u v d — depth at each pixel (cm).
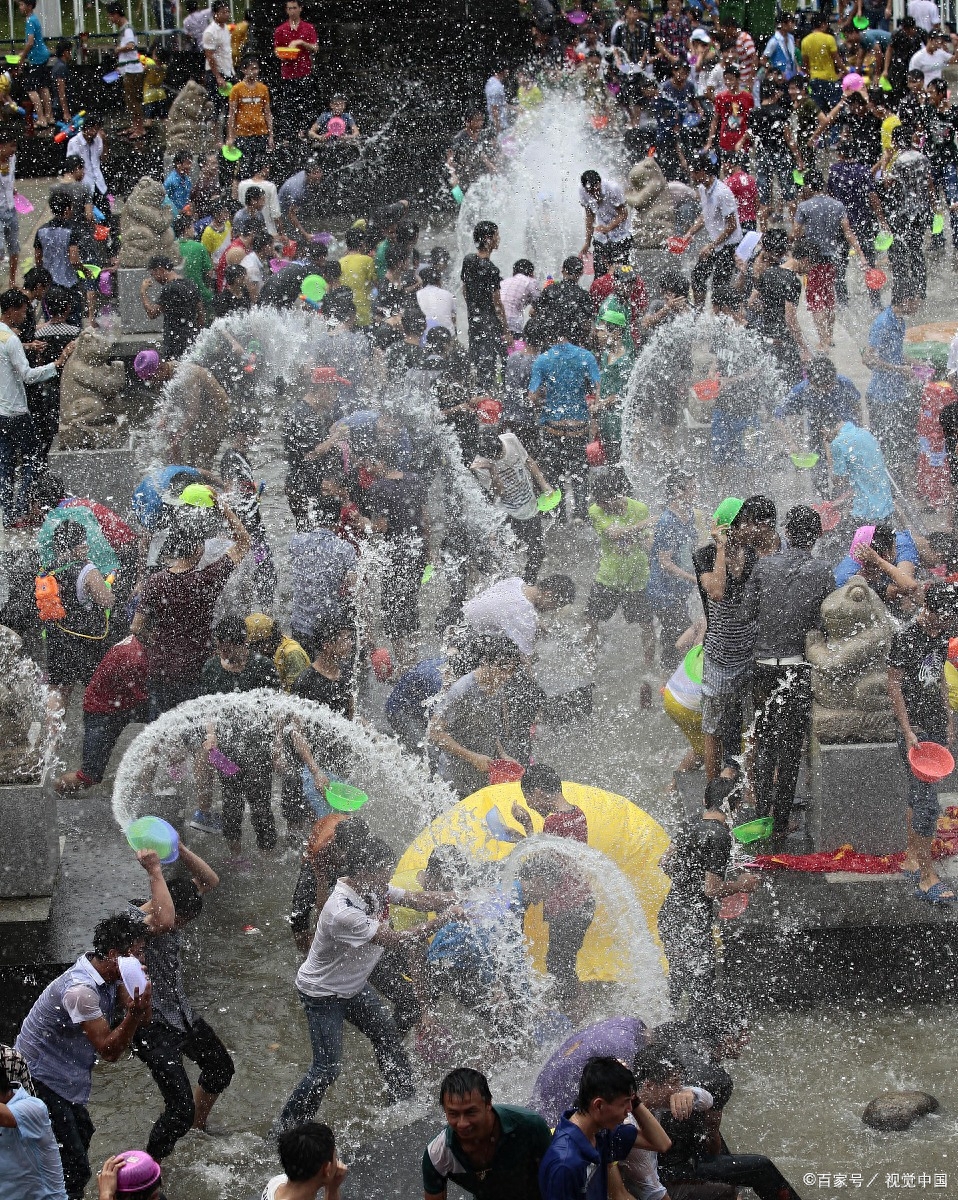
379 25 6806
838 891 1927
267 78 6362
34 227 5053
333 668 2238
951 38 5338
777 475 3338
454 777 2189
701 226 4072
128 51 5731
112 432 3359
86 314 4141
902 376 3241
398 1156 1684
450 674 2236
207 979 2025
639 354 3462
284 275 3747
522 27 6756
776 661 1973
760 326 3381
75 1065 1573
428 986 1830
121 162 5684
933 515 3130
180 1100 1661
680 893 1844
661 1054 1498
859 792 1947
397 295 3928
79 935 1916
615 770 2444
